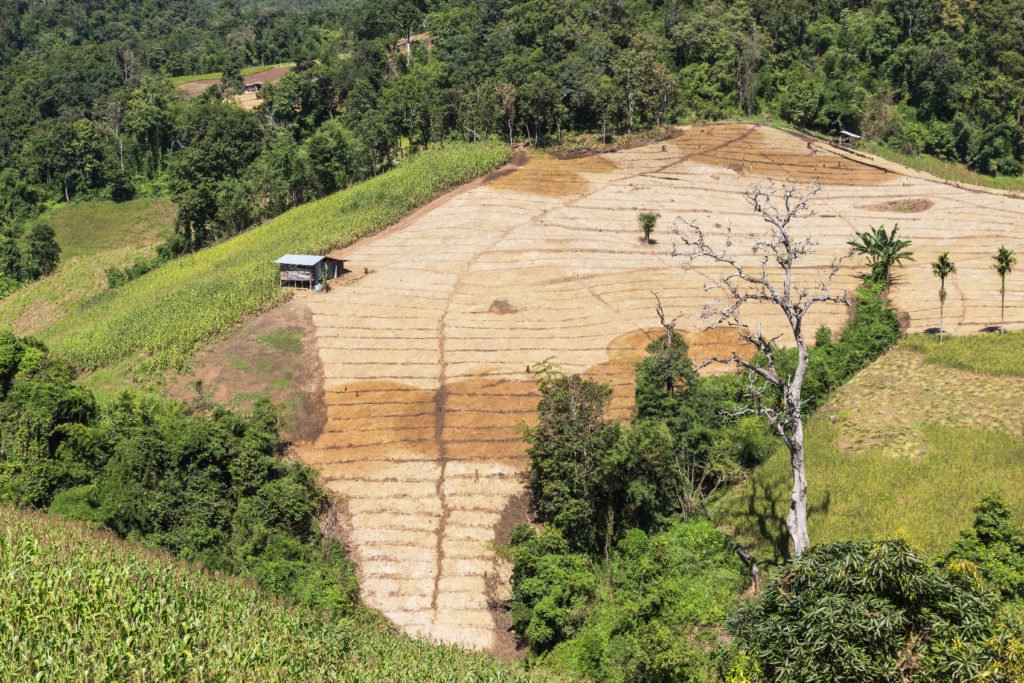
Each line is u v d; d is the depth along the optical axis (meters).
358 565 62.16
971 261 103.06
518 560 57.44
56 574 43.62
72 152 169.00
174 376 84.50
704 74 167.00
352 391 82.00
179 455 62.44
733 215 121.44
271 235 125.19
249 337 91.12
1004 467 59.03
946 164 149.88
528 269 105.69
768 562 56.09
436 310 96.69
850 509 57.84
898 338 82.75
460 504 67.44
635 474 61.41
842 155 144.88
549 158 144.25
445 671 46.88
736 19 175.75
